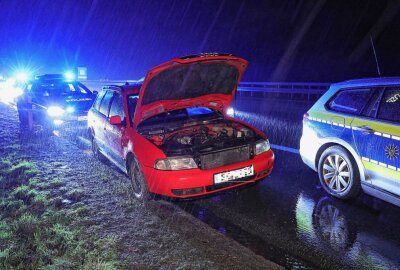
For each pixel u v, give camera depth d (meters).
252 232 3.61
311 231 3.55
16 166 6.12
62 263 3.04
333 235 3.46
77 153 6.89
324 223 3.71
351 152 4.00
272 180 5.05
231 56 4.40
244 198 4.48
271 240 3.43
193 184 3.89
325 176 4.45
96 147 6.50
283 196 4.47
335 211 3.97
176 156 3.96
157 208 4.26
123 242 3.37
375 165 3.70
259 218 3.91
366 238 3.38
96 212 4.10
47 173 5.69
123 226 3.71
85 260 3.06
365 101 4.00
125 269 2.92
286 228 3.65
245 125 5.00
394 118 3.59
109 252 3.16
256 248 3.30
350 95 4.25
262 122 9.98
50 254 3.24
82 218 3.94
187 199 3.95
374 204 4.09
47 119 9.08
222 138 4.54
